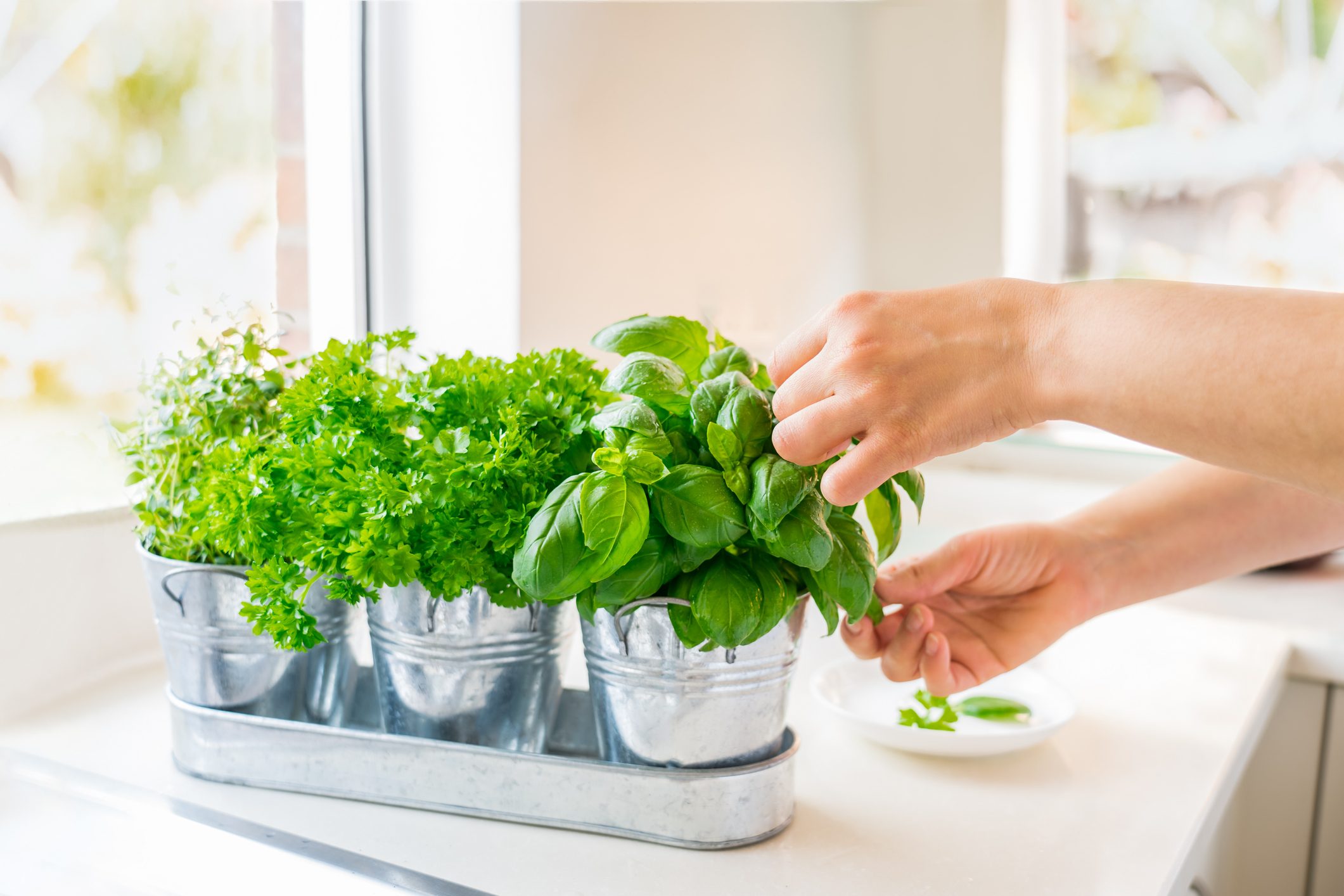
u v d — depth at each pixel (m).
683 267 1.37
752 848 0.63
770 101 1.50
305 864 0.60
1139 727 0.85
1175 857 0.64
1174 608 1.19
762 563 0.58
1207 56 1.81
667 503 0.55
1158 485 0.85
